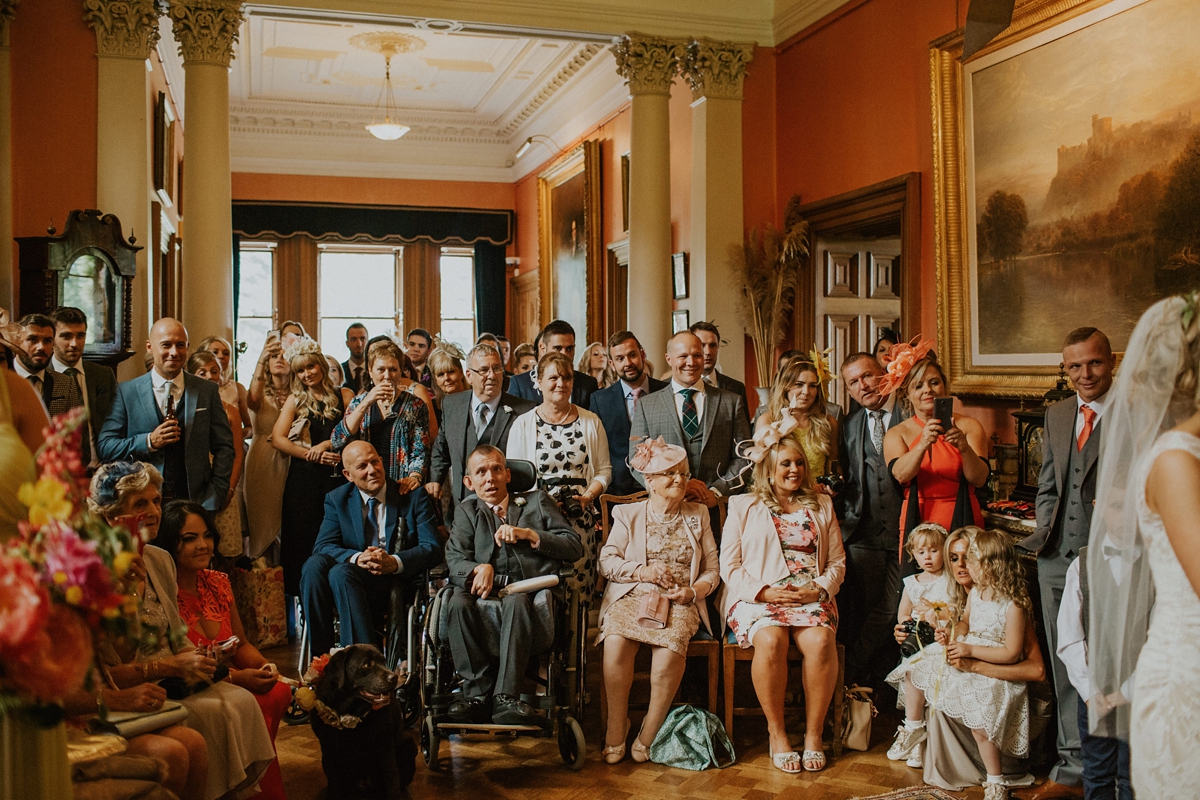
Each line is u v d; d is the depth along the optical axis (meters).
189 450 5.02
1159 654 2.10
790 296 8.12
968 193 5.96
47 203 6.97
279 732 4.49
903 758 4.15
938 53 6.13
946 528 4.44
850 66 7.36
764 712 4.14
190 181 7.25
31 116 6.93
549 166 14.02
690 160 9.52
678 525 4.42
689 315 8.69
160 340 4.97
